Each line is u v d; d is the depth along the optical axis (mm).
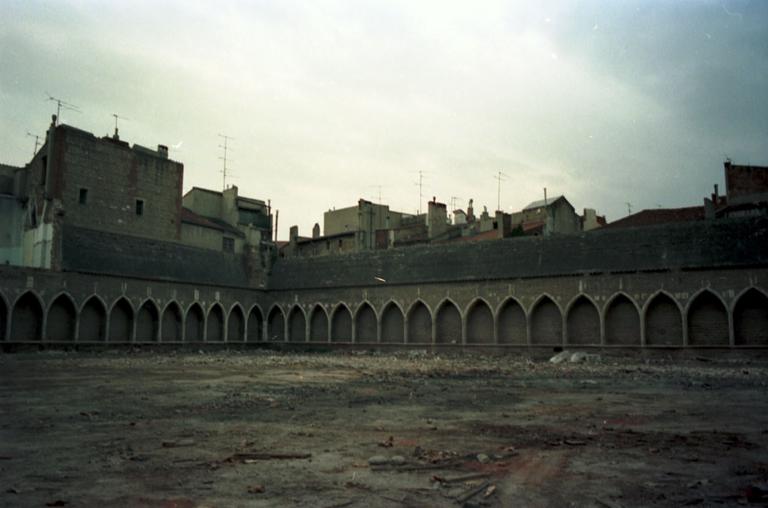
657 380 28766
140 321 57688
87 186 62906
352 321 64375
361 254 67812
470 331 57906
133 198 67375
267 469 9922
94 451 11344
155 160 70125
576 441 12297
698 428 14234
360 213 87188
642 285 49375
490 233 83000
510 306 56000
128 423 14719
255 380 27375
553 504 7949
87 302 53281
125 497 8250
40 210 57750
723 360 44688
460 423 14914
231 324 66875
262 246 71688
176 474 9570
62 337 51781
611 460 10617
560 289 52875
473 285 57438
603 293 50938
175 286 60344
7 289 47688
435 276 60000
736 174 65250
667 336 48625
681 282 47812
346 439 12609
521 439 12688
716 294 46375
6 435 13078
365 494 8438
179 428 13992
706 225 49969
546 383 26953
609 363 43500
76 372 31500
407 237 93812
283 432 13461
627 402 19609
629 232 53281
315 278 68562
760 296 45344
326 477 9391
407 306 60969
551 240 56750
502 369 36719
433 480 9180
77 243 54750
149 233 68625
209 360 44531
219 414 16391
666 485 8906
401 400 19969
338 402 19297
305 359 47875
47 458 10734
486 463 10328
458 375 31766
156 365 38000
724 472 9742
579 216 86125
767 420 15531
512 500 8133
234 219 83938
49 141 60562
